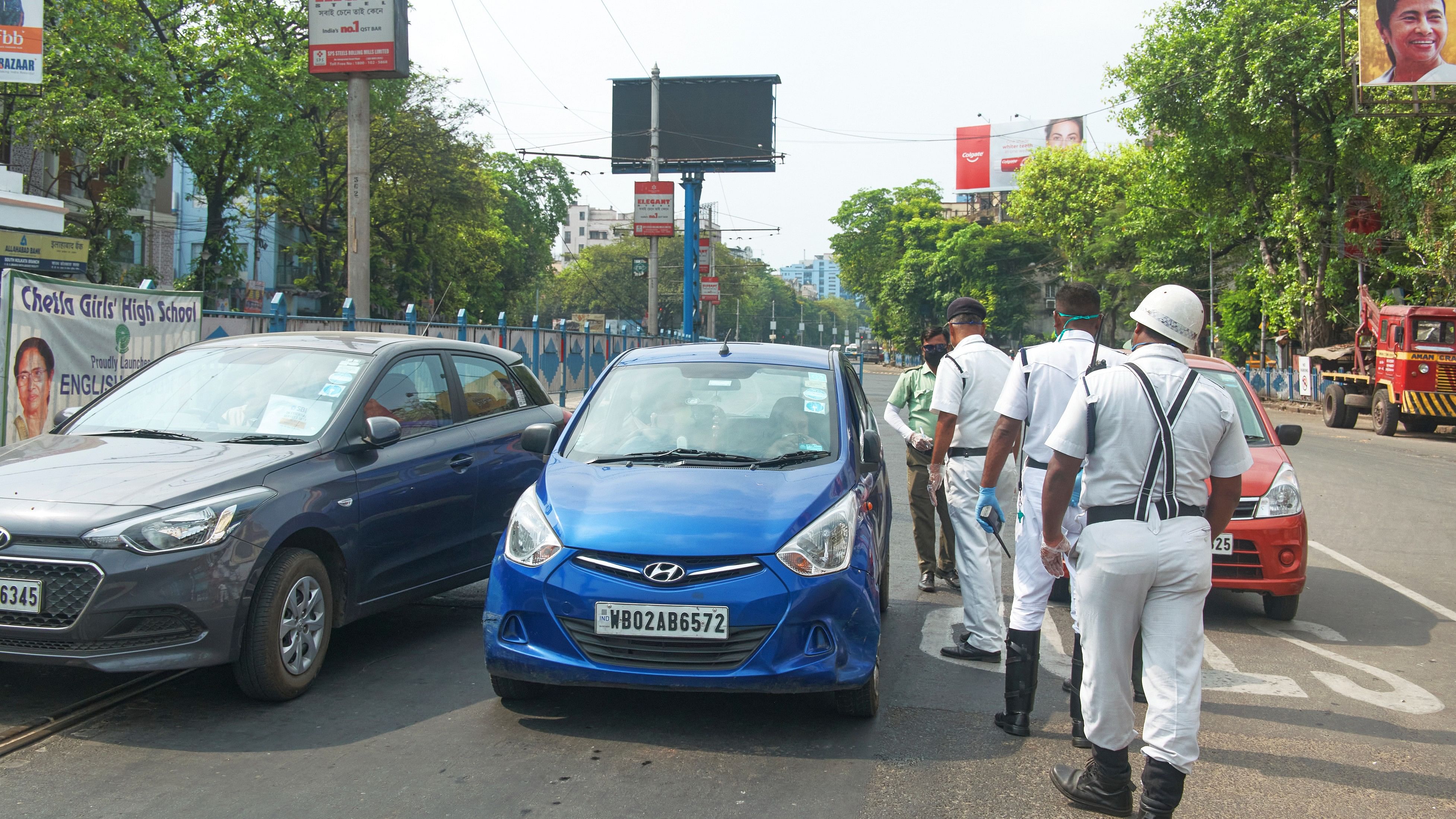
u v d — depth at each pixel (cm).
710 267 5422
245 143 2647
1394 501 1232
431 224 3822
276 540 445
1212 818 352
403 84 3009
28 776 366
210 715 434
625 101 4288
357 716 436
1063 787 363
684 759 393
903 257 8262
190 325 954
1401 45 2239
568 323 4497
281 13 2688
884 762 394
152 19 2461
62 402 800
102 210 2389
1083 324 461
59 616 401
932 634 590
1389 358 2366
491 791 360
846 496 447
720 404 519
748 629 400
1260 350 4447
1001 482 531
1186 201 3584
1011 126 8575
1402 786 382
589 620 403
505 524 623
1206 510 348
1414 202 2705
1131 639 338
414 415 569
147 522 410
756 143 4231
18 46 1421
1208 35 3081
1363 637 614
